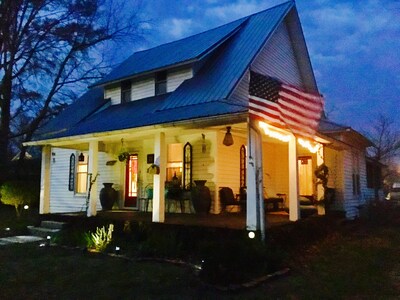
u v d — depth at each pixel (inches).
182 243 354.9
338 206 553.9
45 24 879.7
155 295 235.3
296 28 655.1
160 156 406.6
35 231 497.7
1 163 812.0
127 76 616.7
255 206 328.5
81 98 757.9
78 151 693.3
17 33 863.7
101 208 622.5
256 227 326.3
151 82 607.5
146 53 712.4
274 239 340.8
